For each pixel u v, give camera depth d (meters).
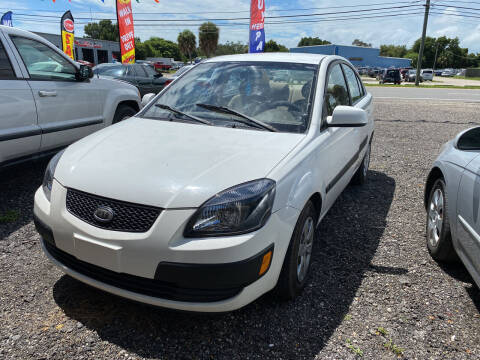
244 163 2.24
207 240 1.94
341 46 66.25
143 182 2.08
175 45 102.38
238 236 1.96
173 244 1.94
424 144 7.64
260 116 2.92
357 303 2.57
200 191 2.00
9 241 3.24
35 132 4.12
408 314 2.48
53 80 4.42
